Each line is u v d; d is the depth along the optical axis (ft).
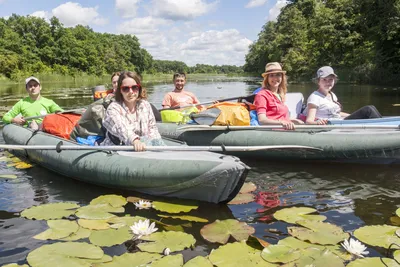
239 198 8.43
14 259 5.73
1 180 9.97
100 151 9.53
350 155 10.97
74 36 172.86
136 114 9.78
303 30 106.93
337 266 5.24
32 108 14.47
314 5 119.03
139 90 9.78
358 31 73.05
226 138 12.42
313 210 7.42
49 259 5.43
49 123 11.63
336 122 12.18
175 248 5.90
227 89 57.88
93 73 160.56
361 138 10.85
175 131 13.62
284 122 11.66
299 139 11.39
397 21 53.98
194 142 13.05
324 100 12.77
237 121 12.43
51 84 89.10
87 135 10.60
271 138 11.75
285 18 129.59
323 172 10.50
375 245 5.87
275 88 12.57
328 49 77.97
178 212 7.59
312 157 11.38
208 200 8.13
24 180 9.98
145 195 8.69
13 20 159.22
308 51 88.69
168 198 8.45
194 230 6.75
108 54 186.70
